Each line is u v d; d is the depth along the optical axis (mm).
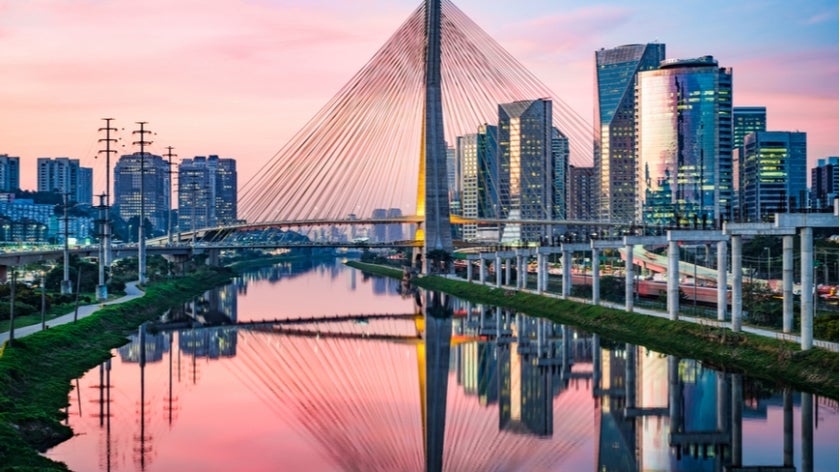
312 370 105125
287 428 75750
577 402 82938
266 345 126562
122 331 131500
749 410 74188
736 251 97375
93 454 64188
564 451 67625
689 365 95062
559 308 151875
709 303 140875
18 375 80812
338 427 76688
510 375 98375
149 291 182375
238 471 62406
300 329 148625
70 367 95625
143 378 95250
